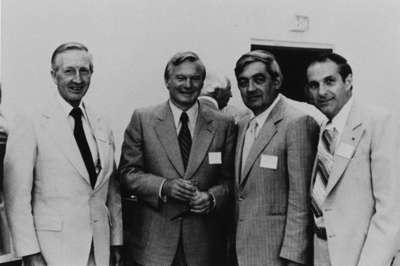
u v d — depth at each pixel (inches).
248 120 100.6
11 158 89.4
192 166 97.6
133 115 102.7
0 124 103.7
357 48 150.4
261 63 94.3
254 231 93.6
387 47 150.6
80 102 96.1
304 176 90.4
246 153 98.0
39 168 91.1
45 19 127.6
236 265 101.2
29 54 127.0
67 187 91.5
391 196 80.9
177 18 135.9
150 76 134.2
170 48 135.4
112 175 101.4
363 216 83.7
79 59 92.5
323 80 86.2
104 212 96.6
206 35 138.2
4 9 126.2
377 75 151.4
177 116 100.0
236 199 98.2
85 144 94.2
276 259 92.6
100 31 130.6
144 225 100.1
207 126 100.0
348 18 150.1
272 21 144.6
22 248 87.0
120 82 132.1
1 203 98.4
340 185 84.5
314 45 148.3
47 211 91.0
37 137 91.0
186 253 98.0
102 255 95.2
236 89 140.7
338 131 86.7
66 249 90.6
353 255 83.4
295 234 89.5
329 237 84.7
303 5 146.3
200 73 98.0
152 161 98.8
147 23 133.8
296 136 91.2
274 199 93.1
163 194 96.1
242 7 141.3
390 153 81.8
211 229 100.6
